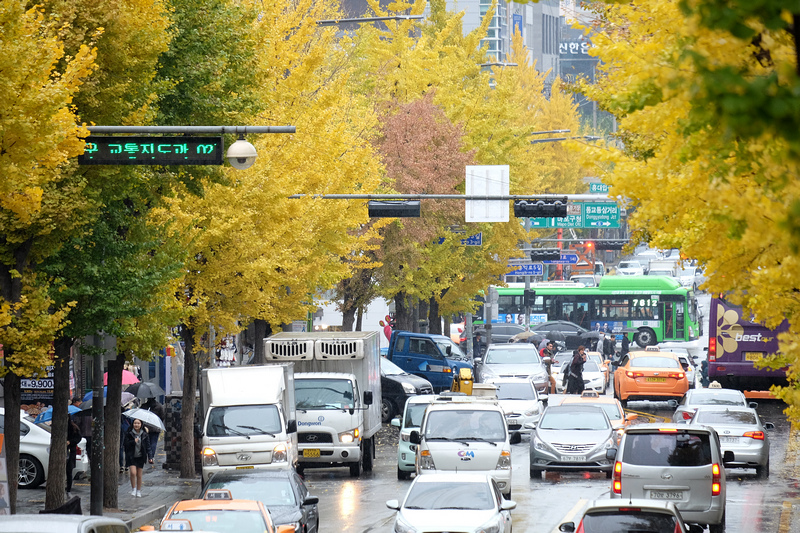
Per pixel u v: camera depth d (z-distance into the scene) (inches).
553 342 7199.8
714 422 3240.7
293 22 3624.5
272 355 3649.1
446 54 6766.7
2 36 1536.7
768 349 4645.7
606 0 788.6
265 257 3292.3
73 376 4089.6
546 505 2775.6
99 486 2385.6
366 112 4736.7
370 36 5915.4
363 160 3954.2
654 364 4921.3
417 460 2861.7
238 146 1887.3
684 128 803.4
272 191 3152.1
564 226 6446.9
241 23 2628.0
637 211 1403.8
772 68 725.9
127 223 2391.7
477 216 3280.0
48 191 1904.5
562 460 3213.6
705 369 5920.3
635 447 2279.8
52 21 1777.8
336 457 3393.2
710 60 688.4
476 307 6939.0
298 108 3558.1
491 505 2069.4
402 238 5374.0
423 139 5541.3
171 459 3693.4
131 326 2319.1
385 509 2765.7
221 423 2952.8
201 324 3275.1
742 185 906.7
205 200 3031.5
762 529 2385.6
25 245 1956.2
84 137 1781.5
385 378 4921.3
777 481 3149.6
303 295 3759.8
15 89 1541.6
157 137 1898.4
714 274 1194.6
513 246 6653.5
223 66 2484.0
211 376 3036.4
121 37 2038.6
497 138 6387.8
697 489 2236.7
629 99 838.5
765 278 1064.2
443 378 5526.6
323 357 3617.1
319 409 3417.8
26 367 1923.0
